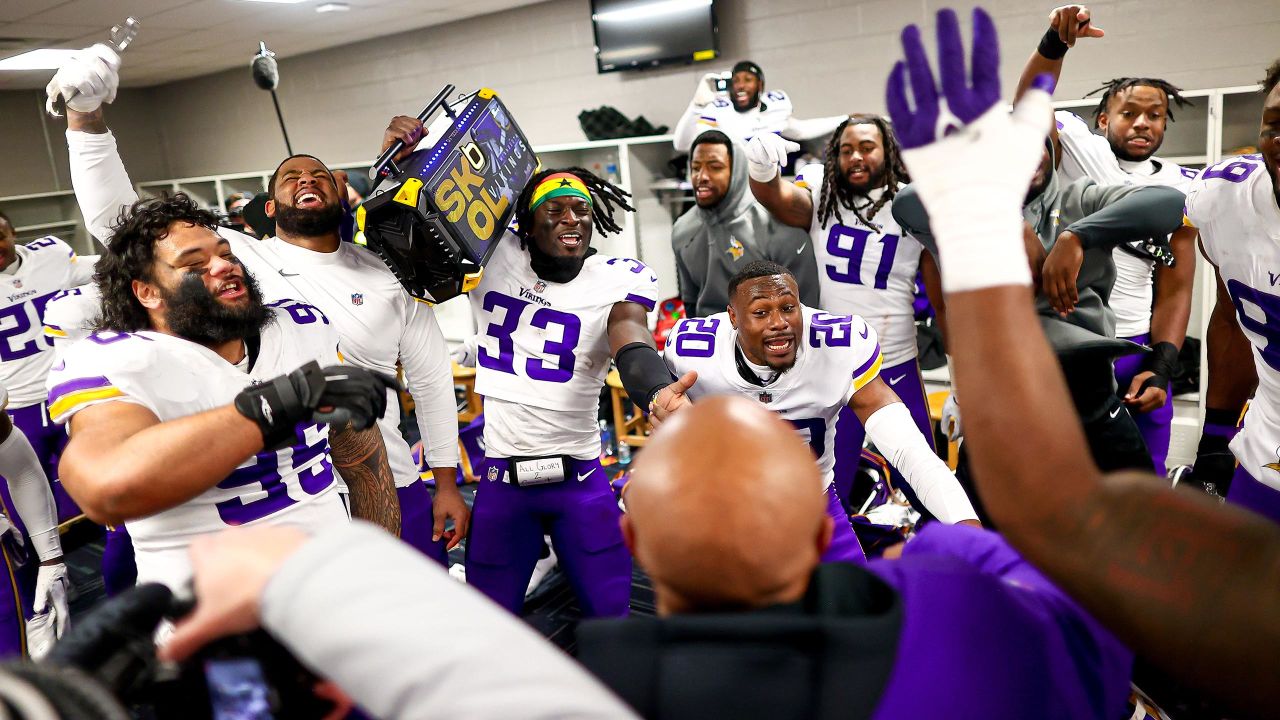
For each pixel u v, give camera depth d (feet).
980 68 1.76
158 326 4.63
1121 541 1.78
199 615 1.71
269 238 7.27
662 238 17.60
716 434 2.00
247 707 1.98
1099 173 8.86
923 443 5.79
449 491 7.53
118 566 8.41
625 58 17.89
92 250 27.20
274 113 24.82
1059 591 2.33
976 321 1.81
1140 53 13.42
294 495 4.80
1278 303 5.32
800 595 1.96
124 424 4.04
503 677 1.51
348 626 1.55
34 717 1.32
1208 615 1.73
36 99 26.09
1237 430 6.35
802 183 10.15
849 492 8.43
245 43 20.56
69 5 14.76
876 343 6.25
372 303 7.00
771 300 5.95
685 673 1.84
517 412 7.20
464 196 6.29
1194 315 12.76
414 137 6.24
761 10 16.71
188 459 3.68
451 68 20.75
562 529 7.38
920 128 1.80
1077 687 2.19
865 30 15.67
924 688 2.02
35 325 10.85
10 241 10.63
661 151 17.42
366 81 22.31
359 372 3.92
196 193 27.32
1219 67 12.86
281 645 1.95
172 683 1.99
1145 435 8.50
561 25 18.89
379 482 5.67
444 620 1.56
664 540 1.91
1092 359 4.16
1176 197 5.58
